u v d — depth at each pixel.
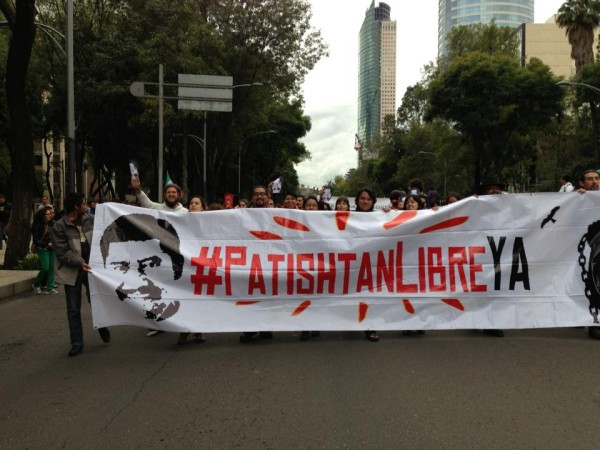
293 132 51.97
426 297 6.14
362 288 6.14
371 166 96.69
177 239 6.08
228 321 5.99
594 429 3.73
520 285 6.20
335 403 4.22
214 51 24.67
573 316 6.12
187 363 5.34
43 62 26.30
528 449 3.44
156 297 5.94
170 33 23.47
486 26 42.16
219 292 6.02
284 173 75.62
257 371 5.04
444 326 6.11
